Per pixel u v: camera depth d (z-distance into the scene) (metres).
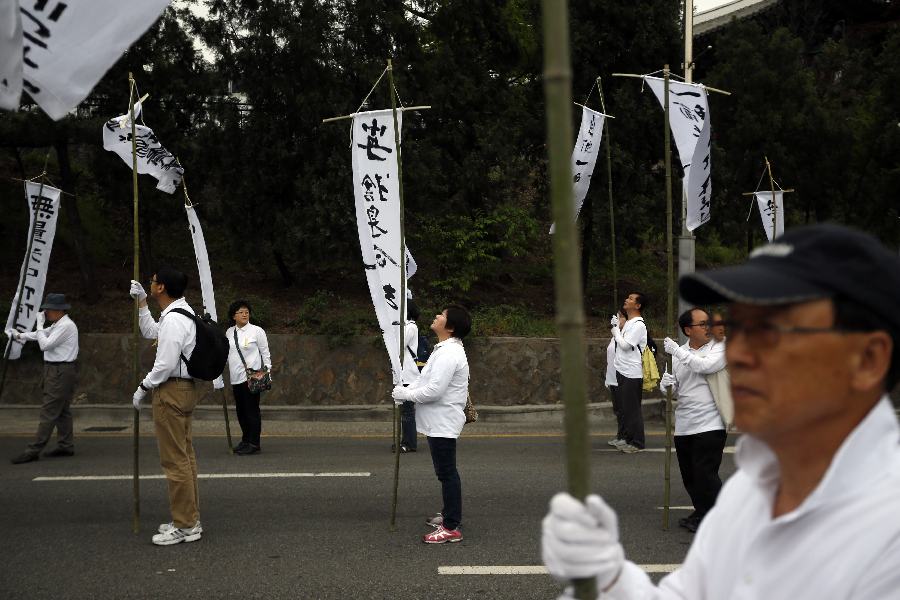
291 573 5.29
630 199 14.68
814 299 1.30
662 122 14.52
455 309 5.96
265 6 13.33
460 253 14.28
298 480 8.00
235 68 13.56
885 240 15.98
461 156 14.98
